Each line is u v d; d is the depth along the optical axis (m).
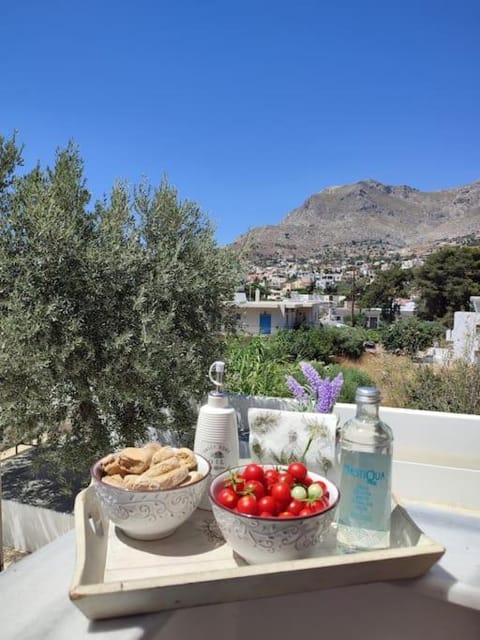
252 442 1.07
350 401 3.93
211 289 2.76
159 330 2.34
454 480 1.97
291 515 0.70
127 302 2.47
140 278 2.54
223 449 0.94
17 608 0.64
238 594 0.65
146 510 0.75
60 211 2.29
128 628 0.60
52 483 2.66
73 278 2.30
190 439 2.58
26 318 2.12
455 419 2.03
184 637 0.70
